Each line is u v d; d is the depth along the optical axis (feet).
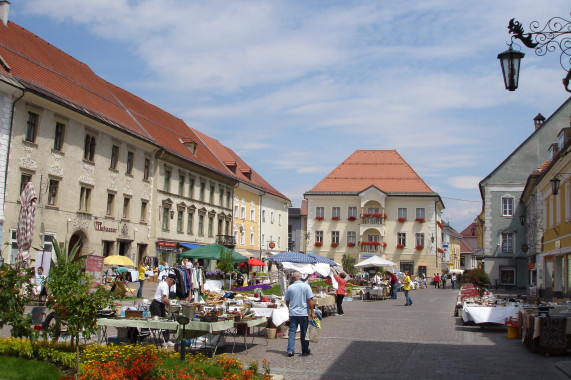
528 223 171.32
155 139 161.27
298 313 46.70
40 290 65.26
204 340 49.44
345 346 51.75
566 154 87.10
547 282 123.75
